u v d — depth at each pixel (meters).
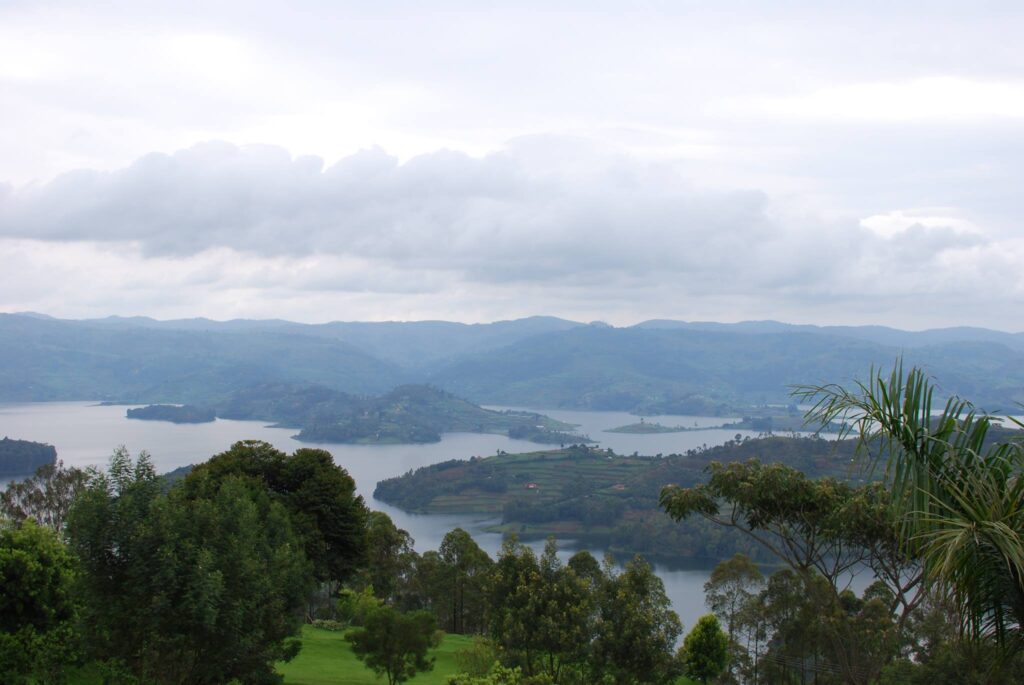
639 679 25.53
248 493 29.59
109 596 20.31
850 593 28.05
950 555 8.09
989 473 8.89
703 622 41.00
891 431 9.36
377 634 29.72
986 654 13.16
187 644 20.81
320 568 43.00
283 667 35.34
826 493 20.23
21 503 49.09
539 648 24.94
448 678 22.61
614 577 27.70
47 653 23.70
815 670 27.05
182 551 20.34
